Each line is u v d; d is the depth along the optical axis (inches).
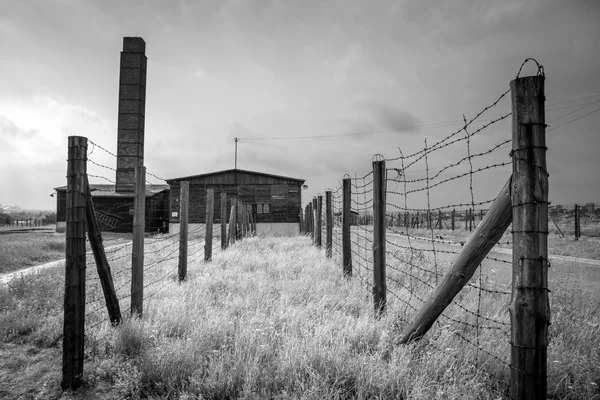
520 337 110.3
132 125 1566.2
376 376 145.0
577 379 144.6
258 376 151.0
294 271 366.3
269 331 190.9
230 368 156.8
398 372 146.5
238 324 204.1
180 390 148.2
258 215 1334.9
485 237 147.8
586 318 200.7
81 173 164.7
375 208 225.3
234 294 275.1
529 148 108.7
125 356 178.9
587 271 391.2
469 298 248.5
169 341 188.7
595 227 1141.1
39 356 188.1
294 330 194.5
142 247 234.4
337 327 197.3
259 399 138.3
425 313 170.1
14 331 216.7
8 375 168.4
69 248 159.6
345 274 319.3
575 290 271.7
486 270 390.0
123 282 336.8
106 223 1375.5
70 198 162.2
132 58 1598.2
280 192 1343.5
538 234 108.1
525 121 109.1
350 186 323.3
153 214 1455.5
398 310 215.5
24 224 2795.3
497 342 175.5
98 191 1482.5
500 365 155.2
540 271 108.5
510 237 834.2
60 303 268.7
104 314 234.4
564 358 156.9
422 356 162.4
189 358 162.6
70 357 155.5
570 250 606.2
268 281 313.3
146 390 150.9
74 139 165.2
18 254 601.3
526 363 109.3
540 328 108.7
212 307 241.4
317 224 589.0
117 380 154.9
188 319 210.7
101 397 148.6
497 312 213.0
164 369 156.8
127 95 1582.2
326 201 446.6
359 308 237.5
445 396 133.0
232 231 684.7
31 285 319.3
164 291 286.4
